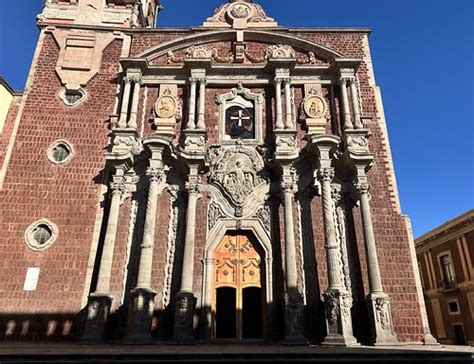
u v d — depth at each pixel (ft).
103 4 74.13
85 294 52.60
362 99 65.05
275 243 55.72
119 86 66.39
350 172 59.11
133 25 72.74
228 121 64.03
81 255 54.70
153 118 63.77
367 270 53.11
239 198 57.77
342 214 57.11
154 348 40.09
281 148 58.44
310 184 59.00
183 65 66.23
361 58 64.80
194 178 57.41
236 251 56.80
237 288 54.80
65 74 66.39
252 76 66.49
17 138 61.11
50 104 64.23
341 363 32.12
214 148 61.41
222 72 66.54
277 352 34.01
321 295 52.44
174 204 58.23
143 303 49.14
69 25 70.08
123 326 50.96
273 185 58.85
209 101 65.51
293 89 66.28
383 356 33.32
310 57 68.39
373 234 55.06
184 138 61.72
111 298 50.88
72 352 33.19
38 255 54.39
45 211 56.95
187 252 52.75
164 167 58.85
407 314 51.55
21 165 59.47
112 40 69.87
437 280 102.27
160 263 54.54
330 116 64.03
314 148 57.88
